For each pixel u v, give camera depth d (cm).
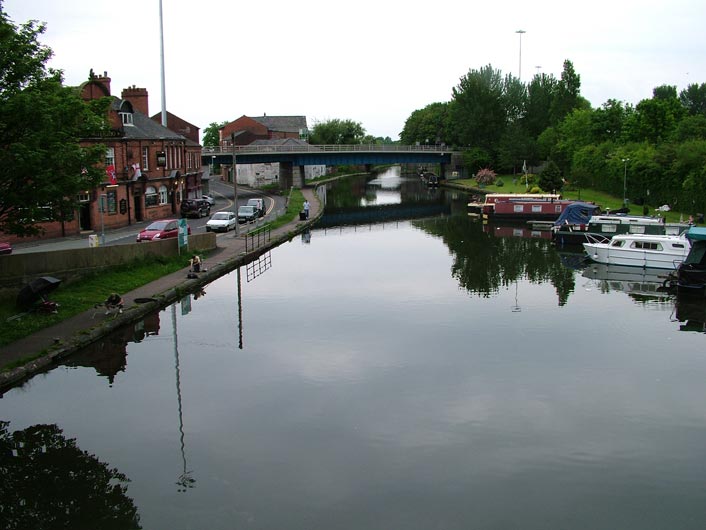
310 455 1747
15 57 2416
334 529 1433
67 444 1800
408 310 3194
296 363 2430
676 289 3703
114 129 5228
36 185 2500
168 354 2517
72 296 2919
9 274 2897
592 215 5622
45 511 1509
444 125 15650
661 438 1853
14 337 2391
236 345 2628
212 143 16350
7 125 2442
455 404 2073
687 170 6612
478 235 6091
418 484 1609
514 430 1897
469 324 2961
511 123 12150
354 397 2122
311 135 16375
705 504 1534
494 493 1575
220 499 1544
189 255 4019
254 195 9369
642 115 8612
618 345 2664
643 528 1441
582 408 2048
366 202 9600
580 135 10019
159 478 1634
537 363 2444
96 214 5069
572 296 3538
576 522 1462
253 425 1919
